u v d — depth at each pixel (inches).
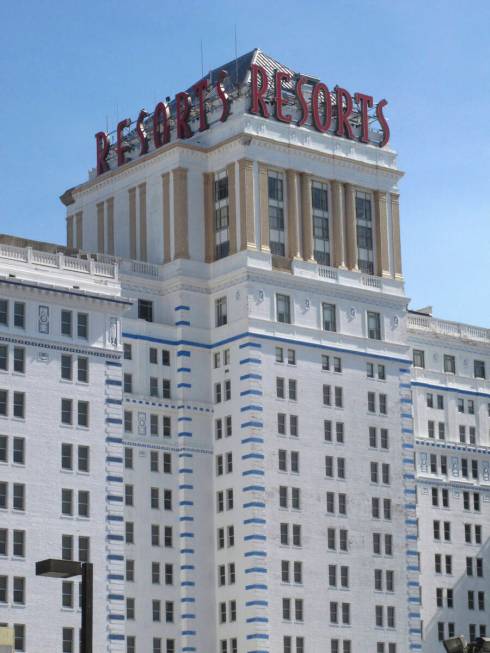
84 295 6008.9
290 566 6289.4
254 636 6117.1
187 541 6294.3
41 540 5708.7
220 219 6668.3
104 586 5812.0
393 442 6747.1
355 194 6924.2
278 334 6476.4
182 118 6860.2
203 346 6545.3
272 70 7081.7
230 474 6363.2
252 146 6594.5
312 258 6692.9
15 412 5767.7
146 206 6815.9
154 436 6338.6
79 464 5876.0
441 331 7495.1
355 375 6697.8
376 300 6860.2
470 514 7317.9
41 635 5625.0
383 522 6619.1
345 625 6387.8
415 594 6633.9
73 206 7288.4
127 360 6343.5
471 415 7480.3
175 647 6195.9
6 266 5885.8
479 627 7194.9
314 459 6466.5
